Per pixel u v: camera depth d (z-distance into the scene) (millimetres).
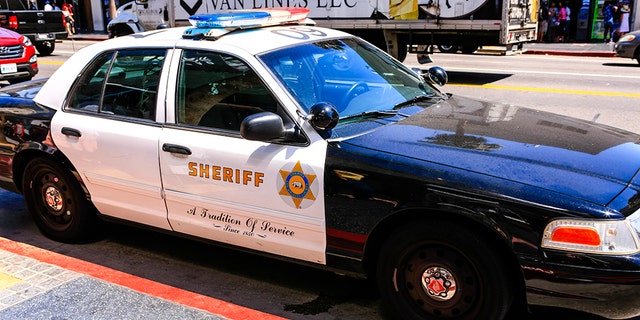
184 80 3879
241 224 3691
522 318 3354
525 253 2893
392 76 4371
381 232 3322
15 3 18328
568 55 18891
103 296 3807
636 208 2887
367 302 3740
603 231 2785
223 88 3756
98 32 29578
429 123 3662
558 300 2906
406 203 3107
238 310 3643
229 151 3602
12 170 4637
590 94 10867
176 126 3852
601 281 2785
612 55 18250
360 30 14156
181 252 4504
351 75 4078
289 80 3697
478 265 3021
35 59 12164
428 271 3186
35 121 4422
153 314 3572
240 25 4090
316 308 3674
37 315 3572
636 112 9227
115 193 4199
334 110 3367
